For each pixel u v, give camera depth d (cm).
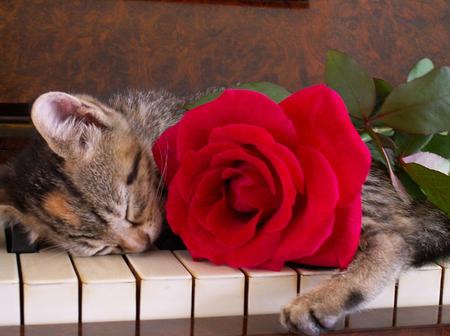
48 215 60
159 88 66
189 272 54
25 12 64
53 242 60
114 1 65
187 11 66
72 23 65
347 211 53
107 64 65
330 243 54
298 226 52
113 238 60
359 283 56
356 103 57
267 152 52
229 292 54
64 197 61
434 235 61
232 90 54
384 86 59
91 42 65
